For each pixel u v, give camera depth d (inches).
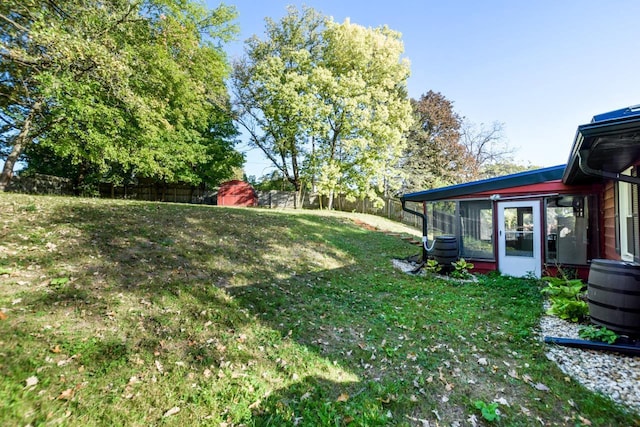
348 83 701.3
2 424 76.2
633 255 193.6
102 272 170.7
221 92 709.3
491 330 158.4
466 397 102.3
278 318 158.1
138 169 569.9
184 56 477.7
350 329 154.9
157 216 315.0
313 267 266.2
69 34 271.7
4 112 401.7
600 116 134.6
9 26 301.0
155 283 171.3
